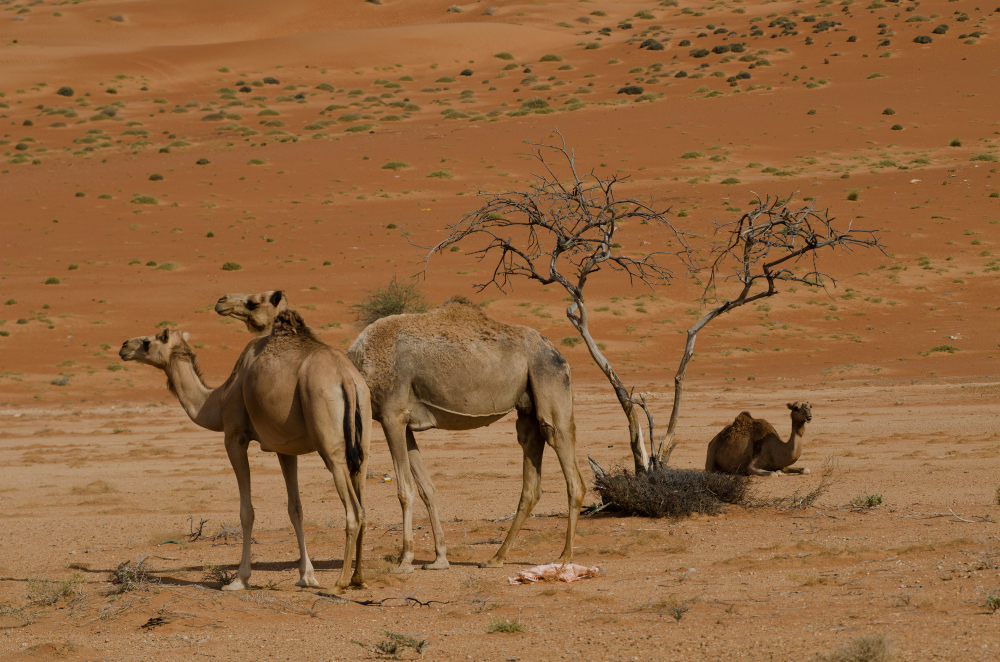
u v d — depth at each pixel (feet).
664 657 72.79
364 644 80.59
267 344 106.11
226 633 87.51
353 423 101.35
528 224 164.25
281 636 85.81
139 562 114.32
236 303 110.01
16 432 377.09
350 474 102.78
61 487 230.27
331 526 162.61
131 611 95.04
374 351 116.47
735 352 597.93
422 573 116.67
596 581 107.76
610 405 403.34
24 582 116.88
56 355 597.11
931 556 110.01
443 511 176.65
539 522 159.12
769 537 134.10
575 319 168.76
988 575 95.50
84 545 150.41
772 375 522.06
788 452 193.16
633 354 600.39
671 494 157.58
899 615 80.84
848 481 189.88
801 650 71.77
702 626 81.71
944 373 496.64
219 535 153.28
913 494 169.58
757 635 77.00
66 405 479.00
